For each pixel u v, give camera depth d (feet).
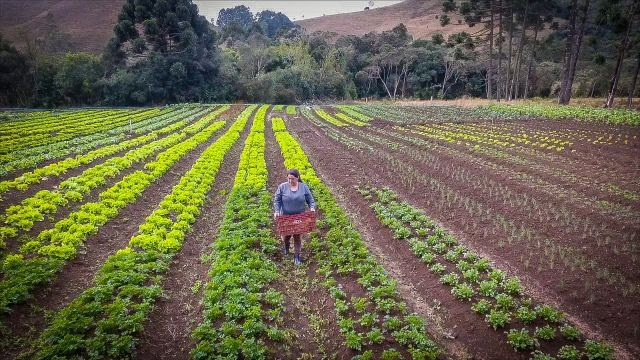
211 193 68.59
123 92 247.29
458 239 47.37
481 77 330.13
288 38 469.57
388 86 357.41
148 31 254.47
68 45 351.05
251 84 288.92
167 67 257.34
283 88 294.05
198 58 275.18
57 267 39.29
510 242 44.83
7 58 245.45
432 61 331.57
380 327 32.50
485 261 40.22
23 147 103.40
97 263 43.09
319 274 41.16
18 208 53.16
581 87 234.79
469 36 220.23
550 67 278.67
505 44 336.08
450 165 80.84
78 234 45.80
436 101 240.73
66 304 35.27
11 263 39.09
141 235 46.60
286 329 32.81
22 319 32.58
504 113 158.20
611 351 27.48
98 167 76.33
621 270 37.42
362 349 30.19
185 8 269.23
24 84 249.75
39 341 29.86
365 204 60.23
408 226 51.39
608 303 32.73
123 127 145.69
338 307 34.88
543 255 41.45
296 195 41.86
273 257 44.52
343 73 353.10
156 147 98.32
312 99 314.14
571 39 177.99
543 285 36.45
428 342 29.96
